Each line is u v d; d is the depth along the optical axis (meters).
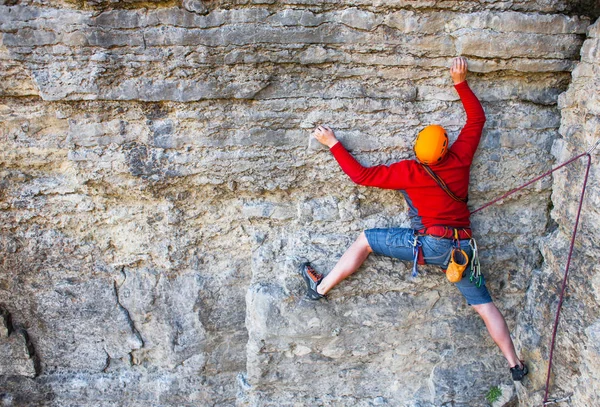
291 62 3.21
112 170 3.46
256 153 3.45
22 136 3.40
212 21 3.05
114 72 3.18
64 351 4.11
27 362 4.06
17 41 3.05
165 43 3.10
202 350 4.09
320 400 4.02
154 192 3.57
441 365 3.96
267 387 4.00
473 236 3.71
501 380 3.97
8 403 4.15
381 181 3.25
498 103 3.44
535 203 3.71
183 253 3.80
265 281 3.71
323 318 3.69
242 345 4.12
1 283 3.82
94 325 3.99
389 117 3.40
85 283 3.85
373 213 3.70
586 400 3.12
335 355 3.87
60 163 3.53
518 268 3.83
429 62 3.26
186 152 3.44
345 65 3.25
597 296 3.14
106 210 3.67
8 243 3.69
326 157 3.49
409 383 4.04
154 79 3.21
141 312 3.94
